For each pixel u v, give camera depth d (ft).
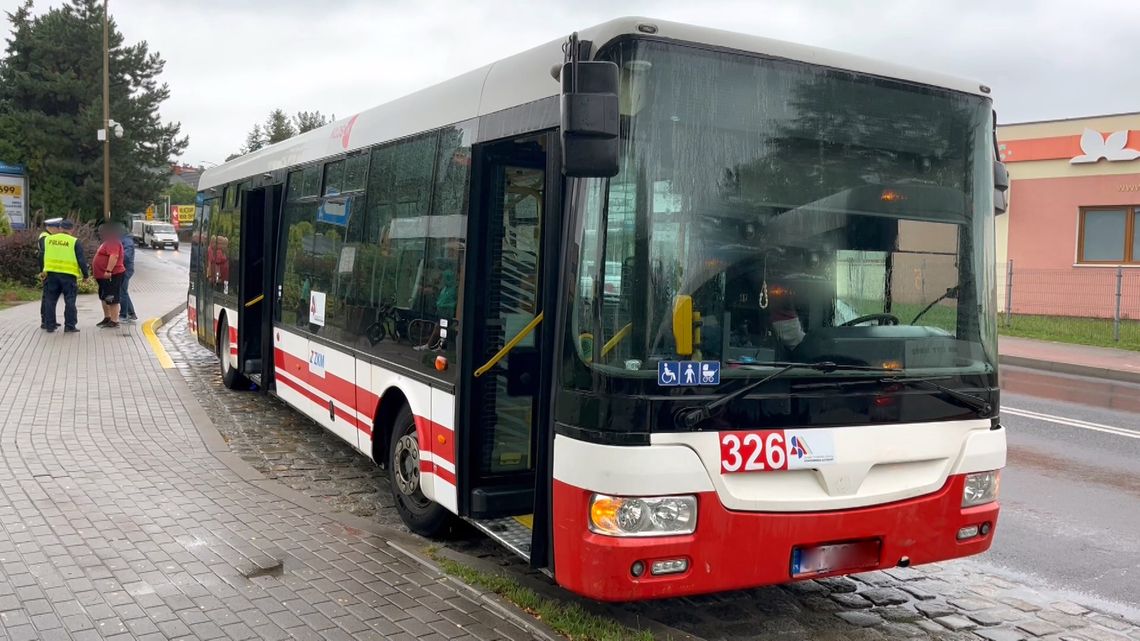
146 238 203.92
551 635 13.85
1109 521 22.54
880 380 14.14
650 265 13.03
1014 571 18.89
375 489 22.84
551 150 14.29
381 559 17.04
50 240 50.44
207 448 25.17
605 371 12.80
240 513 19.44
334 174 24.90
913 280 14.88
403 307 19.40
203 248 42.27
